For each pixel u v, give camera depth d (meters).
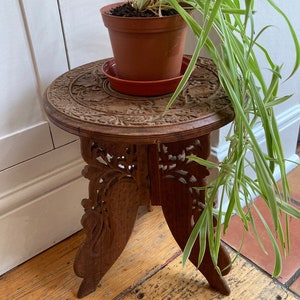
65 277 0.94
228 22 0.62
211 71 0.76
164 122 0.59
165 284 0.90
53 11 0.80
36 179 0.92
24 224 0.94
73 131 0.61
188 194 0.75
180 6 0.58
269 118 0.63
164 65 0.65
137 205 0.79
